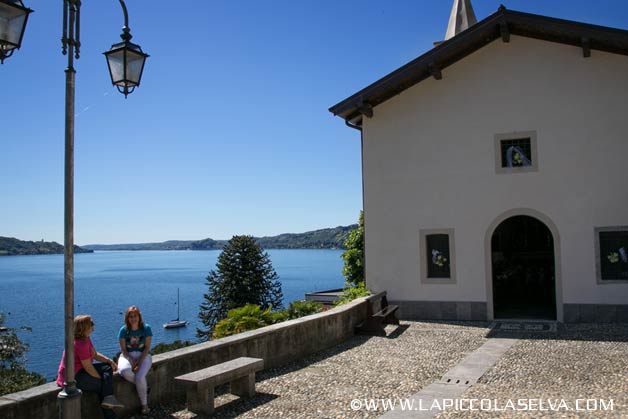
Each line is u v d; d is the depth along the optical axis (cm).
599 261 1209
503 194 1288
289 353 907
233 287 4038
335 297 2725
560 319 1230
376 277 1388
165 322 8500
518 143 1296
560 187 1245
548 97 1268
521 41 1293
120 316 9244
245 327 1198
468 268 1307
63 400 521
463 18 1942
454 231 1323
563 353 908
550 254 1780
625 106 1212
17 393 540
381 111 1406
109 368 609
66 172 521
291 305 1348
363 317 1214
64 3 526
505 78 1303
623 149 1208
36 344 6662
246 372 693
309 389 735
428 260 1349
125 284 16488
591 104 1237
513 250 1844
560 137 1254
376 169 1404
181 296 12450
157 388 668
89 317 597
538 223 1819
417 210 1359
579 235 1227
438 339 1080
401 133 1384
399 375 801
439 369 830
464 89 1334
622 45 1175
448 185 1335
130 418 623
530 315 1345
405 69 1288
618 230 1198
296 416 622
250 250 4147
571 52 1256
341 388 736
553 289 1684
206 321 4075
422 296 1341
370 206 1405
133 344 644
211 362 745
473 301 1298
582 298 1217
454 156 1334
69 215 521
